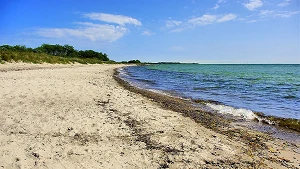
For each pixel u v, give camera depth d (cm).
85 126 699
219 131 772
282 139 723
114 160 498
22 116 748
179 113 991
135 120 807
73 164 464
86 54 11538
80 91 1277
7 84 1284
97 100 1087
